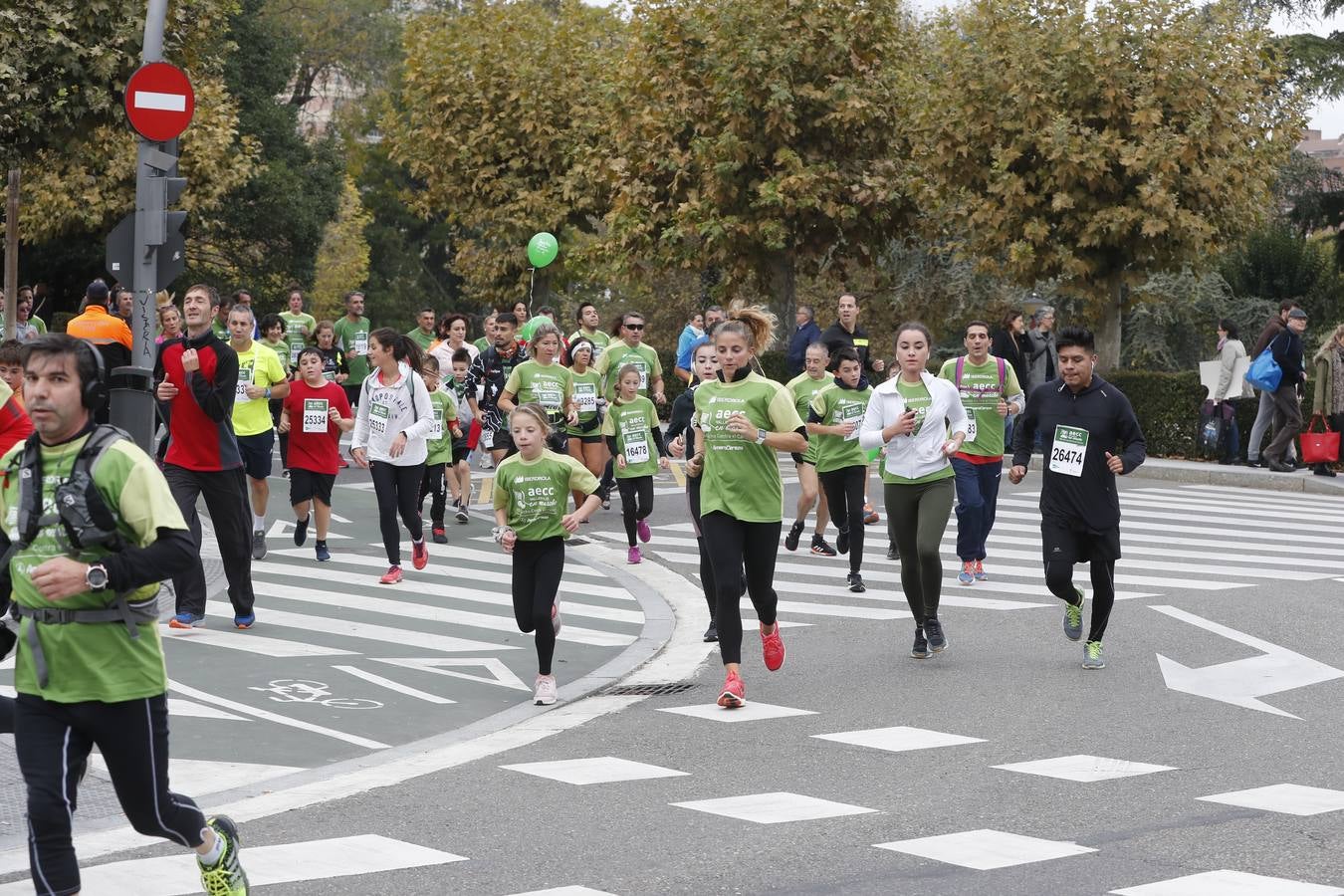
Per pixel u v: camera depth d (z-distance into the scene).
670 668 10.80
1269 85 27.61
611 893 5.79
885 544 16.64
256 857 6.28
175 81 12.58
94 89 18.84
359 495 20.33
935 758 8.12
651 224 30.33
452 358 19.80
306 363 15.18
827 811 7.02
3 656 5.29
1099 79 25.83
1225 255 38.09
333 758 8.37
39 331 24.00
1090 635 10.63
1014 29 26.48
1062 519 10.48
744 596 13.61
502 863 6.20
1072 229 26.42
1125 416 10.41
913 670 10.60
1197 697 9.67
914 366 10.85
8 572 5.10
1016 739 8.56
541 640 9.69
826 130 29.81
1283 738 8.56
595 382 16.50
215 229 49.16
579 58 34.66
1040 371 24.94
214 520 11.66
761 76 28.98
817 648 11.47
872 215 29.84
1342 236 42.00
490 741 8.74
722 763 8.08
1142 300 29.98
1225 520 18.95
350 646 11.34
